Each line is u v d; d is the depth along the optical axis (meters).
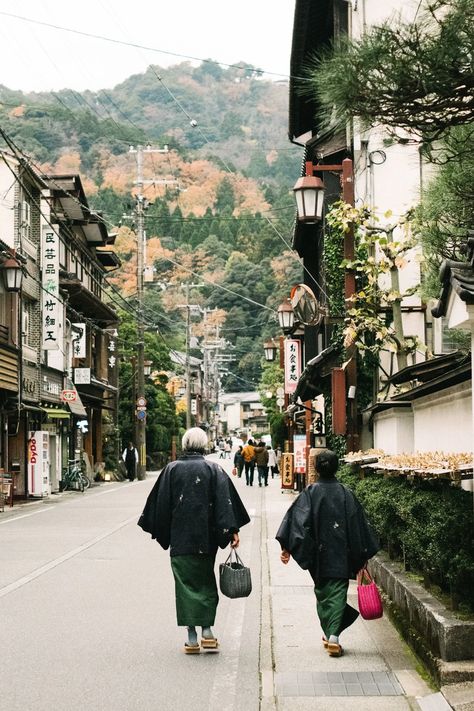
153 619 8.99
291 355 31.42
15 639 8.06
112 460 47.72
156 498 7.75
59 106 77.25
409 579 8.17
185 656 7.47
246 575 7.48
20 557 13.88
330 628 7.35
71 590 10.75
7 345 26.55
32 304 31.69
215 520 7.61
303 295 17.47
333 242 18.97
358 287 18.17
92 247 43.00
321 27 20.36
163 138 86.62
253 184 93.94
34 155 69.69
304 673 6.76
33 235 31.44
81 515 22.22
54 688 6.45
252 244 91.38
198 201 91.12
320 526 7.42
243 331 97.62
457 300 6.20
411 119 5.83
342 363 17.56
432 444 10.39
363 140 17.77
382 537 9.92
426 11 5.43
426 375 12.59
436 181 8.61
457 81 5.37
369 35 5.54
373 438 16.31
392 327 17.30
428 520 7.12
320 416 24.62
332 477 7.61
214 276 90.88
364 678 6.57
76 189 35.91
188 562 7.58
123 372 55.56
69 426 37.88
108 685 6.54
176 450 65.94
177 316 93.12
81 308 39.75
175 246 90.62
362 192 18.53
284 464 29.16
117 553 14.38
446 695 5.61
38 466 29.34
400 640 7.87
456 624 6.04
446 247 8.70
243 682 6.64
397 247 15.59
